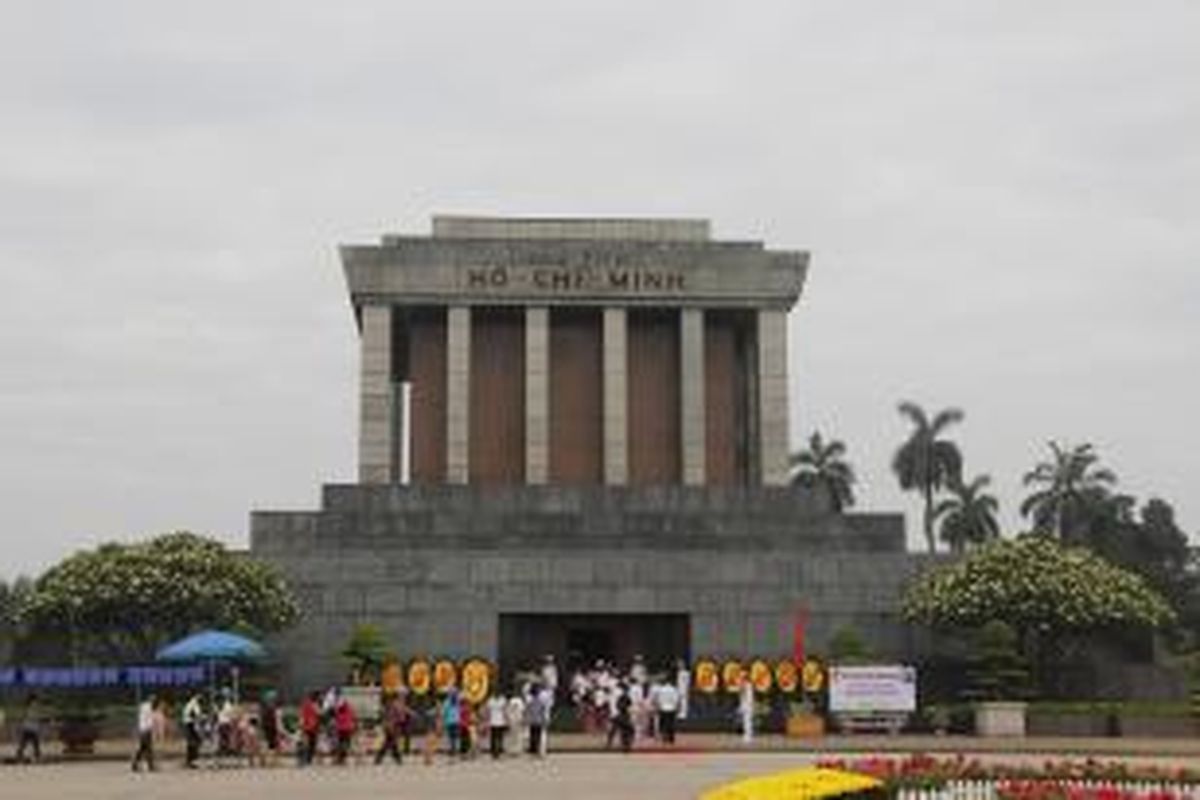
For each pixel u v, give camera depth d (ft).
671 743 170.71
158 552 205.05
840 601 217.15
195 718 145.59
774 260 252.21
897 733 190.60
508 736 170.60
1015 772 102.94
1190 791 101.76
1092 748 168.04
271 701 155.33
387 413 245.45
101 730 184.85
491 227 257.75
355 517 226.58
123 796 109.91
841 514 232.53
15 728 186.70
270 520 225.56
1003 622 204.44
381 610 214.48
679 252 251.60
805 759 148.66
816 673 203.00
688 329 251.39
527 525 229.04
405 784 119.03
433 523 227.40
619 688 169.58
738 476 256.11
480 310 252.83
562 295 250.37
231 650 157.69
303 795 108.99
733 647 215.51
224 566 203.82
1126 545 372.38
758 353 251.60
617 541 228.84
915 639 216.13
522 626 221.87
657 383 256.52
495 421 253.65
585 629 222.69
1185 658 236.84
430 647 213.66
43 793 113.60
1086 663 218.59
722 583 216.95
